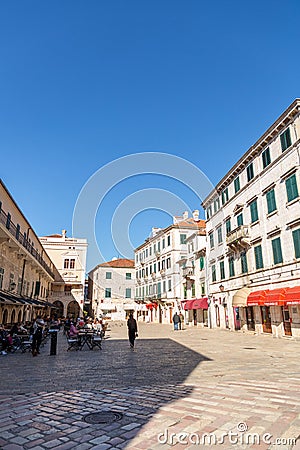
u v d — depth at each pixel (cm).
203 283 3719
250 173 2694
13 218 2656
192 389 691
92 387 738
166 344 1830
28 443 407
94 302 4541
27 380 842
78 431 444
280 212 2236
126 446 391
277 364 1086
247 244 2673
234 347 1647
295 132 2098
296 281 2039
